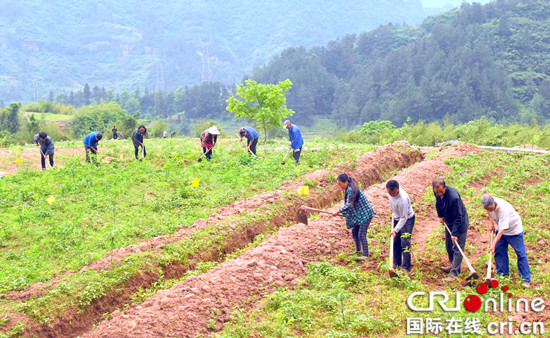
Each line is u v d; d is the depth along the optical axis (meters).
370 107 152.75
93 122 66.56
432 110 141.12
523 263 8.22
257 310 7.67
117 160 18.19
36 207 12.73
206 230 10.66
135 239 10.64
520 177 14.84
